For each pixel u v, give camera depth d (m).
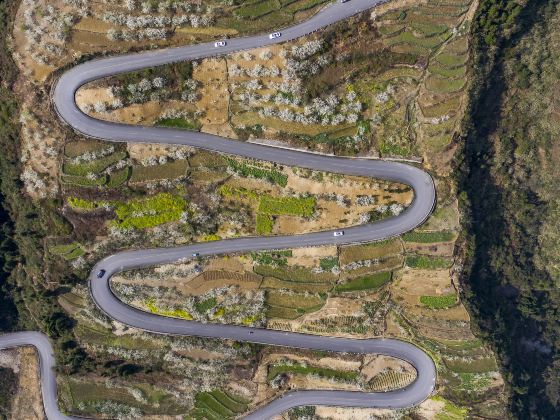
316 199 61.84
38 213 62.50
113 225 62.22
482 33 59.25
